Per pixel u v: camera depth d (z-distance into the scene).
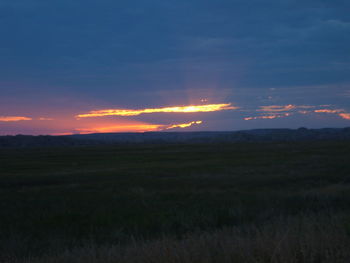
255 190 17.73
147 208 13.18
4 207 14.50
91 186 20.62
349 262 4.29
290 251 4.58
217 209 12.18
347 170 25.45
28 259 7.23
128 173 27.70
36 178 25.52
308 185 19.09
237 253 4.77
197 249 5.00
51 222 11.74
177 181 21.95
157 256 4.97
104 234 10.06
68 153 63.94
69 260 6.10
